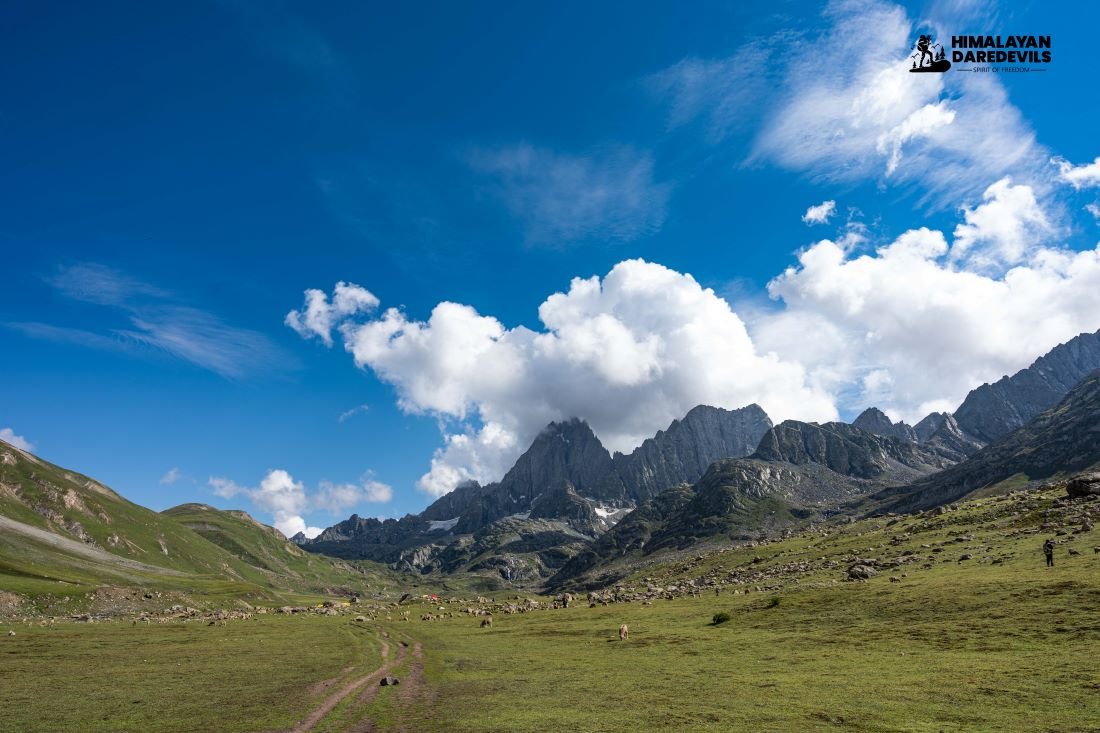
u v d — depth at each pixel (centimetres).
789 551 17275
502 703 4272
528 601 18838
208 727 3812
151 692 5038
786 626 7400
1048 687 3628
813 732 3116
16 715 4219
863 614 7119
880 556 12125
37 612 15350
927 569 9250
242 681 5562
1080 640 4694
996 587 6788
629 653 6725
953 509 16788
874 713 3409
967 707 3394
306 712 4200
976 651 4912
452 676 5706
